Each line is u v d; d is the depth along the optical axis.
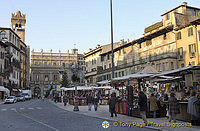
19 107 30.39
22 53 84.00
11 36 69.62
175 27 41.59
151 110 14.68
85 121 14.03
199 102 11.66
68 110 24.30
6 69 60.53
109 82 21.09
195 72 14.57
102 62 66.50
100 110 23.75
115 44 64.12
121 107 18.73
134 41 51.38
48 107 30.55
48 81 110.88
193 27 37.81
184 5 43.12
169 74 15.62
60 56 113.50
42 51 112.69
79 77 24.98
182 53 39.88
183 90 18.30
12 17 95.19
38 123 12.90
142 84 21.56
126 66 52.62
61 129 10.63
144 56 49.00
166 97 21.97
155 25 48.53
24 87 85.75
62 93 55.47
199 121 11.60
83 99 34.75
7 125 12.07
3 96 57.62
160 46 44.78
